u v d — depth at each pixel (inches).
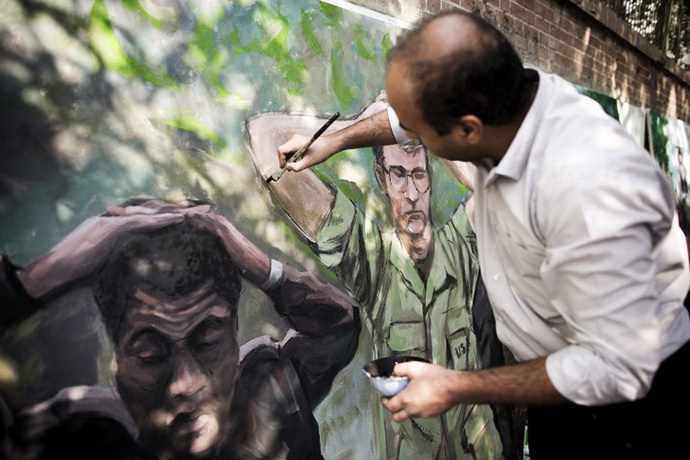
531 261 50.0
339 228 76.9
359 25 82.2
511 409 111.0
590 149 42.5
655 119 207.2
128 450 52.6
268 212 67.2
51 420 47.6
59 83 49.1
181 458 56.8
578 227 41.4
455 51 41.8
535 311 54.6
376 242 83.2
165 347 55.9
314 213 73.4
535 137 46.1
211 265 60.3
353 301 78.2
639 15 220.7
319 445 71.5
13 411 45.3
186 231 58.2
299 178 71.8
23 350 46.1
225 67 63.1
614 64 195.8
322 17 75.9
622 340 41.7
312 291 72.1
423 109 44.5
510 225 49.6
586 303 42.5
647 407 56.0
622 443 58.2
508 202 48.3
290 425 67.9
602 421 59.2
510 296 56.2
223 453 60.6
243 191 64.3
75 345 49.3
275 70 69.0
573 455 62.6
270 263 67.1
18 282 46.0
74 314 49.3
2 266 45.2
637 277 40.9
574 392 43.4
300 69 72.5
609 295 41.1
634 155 42.7
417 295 90.3
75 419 49.1
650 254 42.3
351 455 75.8
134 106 54.5
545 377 44.8
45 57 48.2
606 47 188.2
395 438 83.0
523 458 115.6
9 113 45.8
